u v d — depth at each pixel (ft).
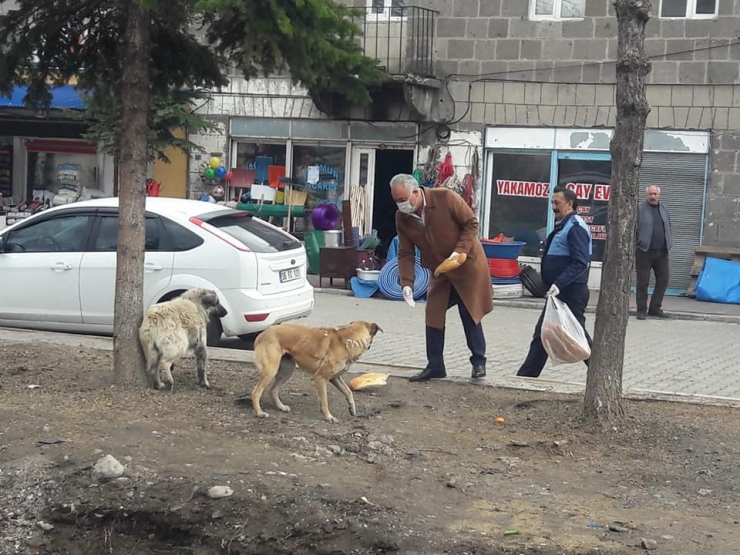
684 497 32.71
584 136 65.87
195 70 40.50
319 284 64.64
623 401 38.50
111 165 75.41
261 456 33.50
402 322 54.60
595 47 65.36
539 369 41.57
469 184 67.46
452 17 67.31
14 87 40.75
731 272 62.85
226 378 39.96
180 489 32.07
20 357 41.37
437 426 36.63
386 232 71.61
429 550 30.45
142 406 36.29
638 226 57.57
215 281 44.75
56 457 33.19
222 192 72.64
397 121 69.00
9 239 47.39
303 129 71.51
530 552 30.22
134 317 37.88
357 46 37.99
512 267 62.80
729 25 63.10
